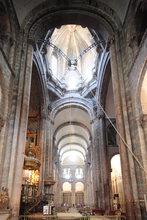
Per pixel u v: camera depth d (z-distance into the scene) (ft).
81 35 108.17
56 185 134.92
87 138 141.79
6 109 40.73
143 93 38.75
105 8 56.70
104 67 74.43
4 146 38.32
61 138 147.84
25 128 43.21
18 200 36.86
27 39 52.75
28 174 65.87
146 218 33.35
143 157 35.86
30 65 50.42
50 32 74.23
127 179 38.40
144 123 37.47
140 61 37.96
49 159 82.33
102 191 72.43
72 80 107.14
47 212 46.01
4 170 37.09
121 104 45.37
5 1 44.11
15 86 45.42
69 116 119.14
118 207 68.69
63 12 57.31
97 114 88.53
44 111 83.82
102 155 78.23
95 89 94.68
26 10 55.67
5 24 45.83
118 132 39.91
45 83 84.53
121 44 50.93
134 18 45.11
